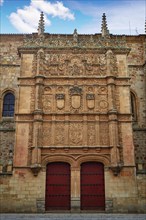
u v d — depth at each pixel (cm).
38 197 2636
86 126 2834
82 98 2953
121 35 3850
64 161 2755
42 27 3212
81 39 3212
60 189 2712
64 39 3177
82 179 2745
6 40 3828
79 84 3000
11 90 3625
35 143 2730
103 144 2806
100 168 2780
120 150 2783
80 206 2641
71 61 3095
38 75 2955
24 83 2977
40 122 2808
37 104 2864
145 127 3525
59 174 2756
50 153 2756
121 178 2700
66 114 2862
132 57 3838
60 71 3047
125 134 2834
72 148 2770
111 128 2800
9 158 3300
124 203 2634
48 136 2812
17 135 2794
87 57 3117
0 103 3553
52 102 2928
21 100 2912
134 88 3691
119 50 3127
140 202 2641
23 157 2736
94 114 2881
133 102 3659
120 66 3083
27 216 2322
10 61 3741
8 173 2680
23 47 3089
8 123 3453
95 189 2719
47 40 3159
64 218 2203
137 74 3753
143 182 2697
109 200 2641
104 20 3281
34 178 2683
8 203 2612
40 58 3031
